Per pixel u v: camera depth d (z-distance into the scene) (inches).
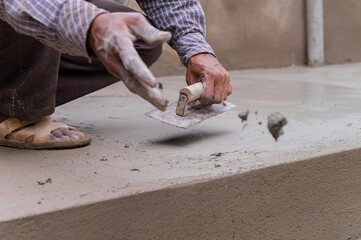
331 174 61.7
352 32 223.0
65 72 71.4
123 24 38.5
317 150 62.2
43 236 42.2
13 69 59.6
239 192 53.8
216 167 55.6
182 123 65.2
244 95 117.9
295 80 153.1
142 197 47.0
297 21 206.5
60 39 41.3
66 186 48.5
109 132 75.4
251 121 84.0
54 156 60.2
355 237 65.4
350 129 75.7
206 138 71.7
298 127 77.8
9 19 43.3
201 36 67.2
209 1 182.2
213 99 63.7
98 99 112.5
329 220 62.5
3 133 63.5
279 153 61.4
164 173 53.2
